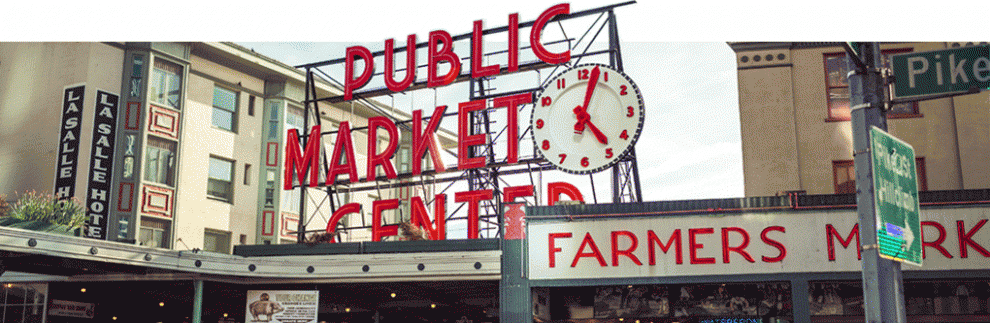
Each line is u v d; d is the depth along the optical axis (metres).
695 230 21.06
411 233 27.86
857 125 8.24
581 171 27.86
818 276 20.11
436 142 30.77
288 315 23.00
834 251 20.17
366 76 32.53
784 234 20.56
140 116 34.50
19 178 34.44
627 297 23.92
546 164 29.23
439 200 29.86
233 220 38.06
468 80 31.17
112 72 34.72
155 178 34.91
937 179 24.00
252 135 39.75
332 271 23.06
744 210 20.92
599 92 28.42
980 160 23.78
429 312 31.66
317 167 31.72
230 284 24.86
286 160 32.19
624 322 25.11
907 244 8.00
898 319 7.67
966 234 19.62
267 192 39.44
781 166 24.83
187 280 23.33
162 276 23.42
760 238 20.69
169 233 34.91
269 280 23.33
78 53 34.75
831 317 22.31
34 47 36.34
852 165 24.56
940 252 19.64
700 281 20.72
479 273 22.19
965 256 19.48
